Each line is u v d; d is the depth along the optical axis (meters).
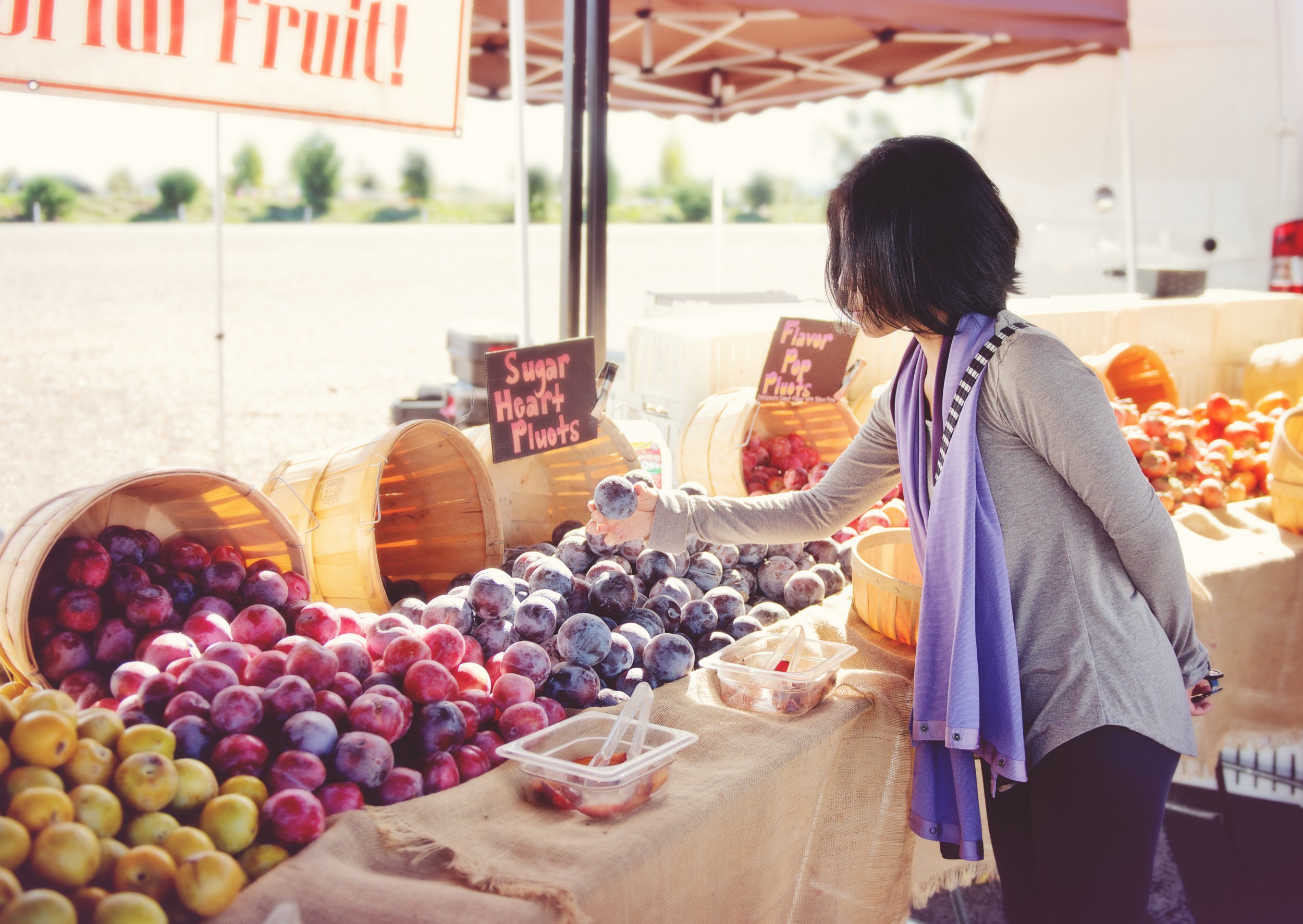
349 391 9.49
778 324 2.93
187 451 7.14
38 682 1.56
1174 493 3.08
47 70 2.23
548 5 5.30
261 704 1.39
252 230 35.41
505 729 1.61
